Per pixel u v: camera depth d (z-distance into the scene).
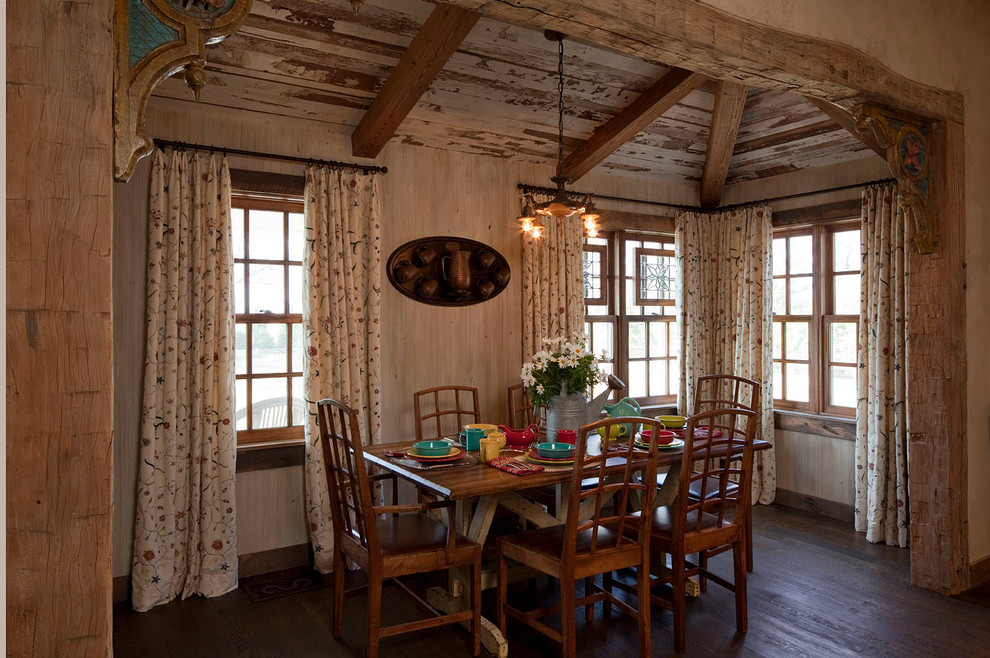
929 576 3.60
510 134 4.55
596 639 3.08
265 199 4.04
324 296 3.98
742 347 5.36
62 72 1.53
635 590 3.18
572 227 5.02
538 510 3.42
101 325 1.54
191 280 3.63
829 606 3.40
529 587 3.72
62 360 1.51
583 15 2.38
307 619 3.32
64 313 1.51
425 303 4.43
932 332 3.59
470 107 4.20
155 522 3.47
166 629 3.21
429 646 3.05
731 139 5.05
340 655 2.96
